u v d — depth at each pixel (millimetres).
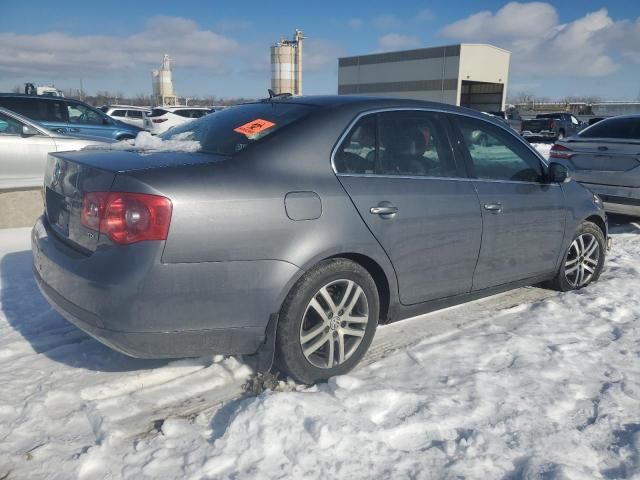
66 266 2738
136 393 3020
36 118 10492
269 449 2492
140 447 2547
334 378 3033
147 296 2531
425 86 44219
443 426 2711
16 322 3844
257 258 2729
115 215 2551
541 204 4188
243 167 2820
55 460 2449
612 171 7055
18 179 6625
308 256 2857
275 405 2707
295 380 3080
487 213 3744
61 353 3414
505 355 3490
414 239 3330
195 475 2354
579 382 3162
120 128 11648
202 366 3318
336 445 2525
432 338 3740
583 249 4801
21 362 3293
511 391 3041
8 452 2490
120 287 2516
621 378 3223
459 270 3656
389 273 3260
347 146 3170
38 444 2555
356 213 3053
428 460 2480
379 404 2848
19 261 5121
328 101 3404
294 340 2930
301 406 2736
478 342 3672
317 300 3010
